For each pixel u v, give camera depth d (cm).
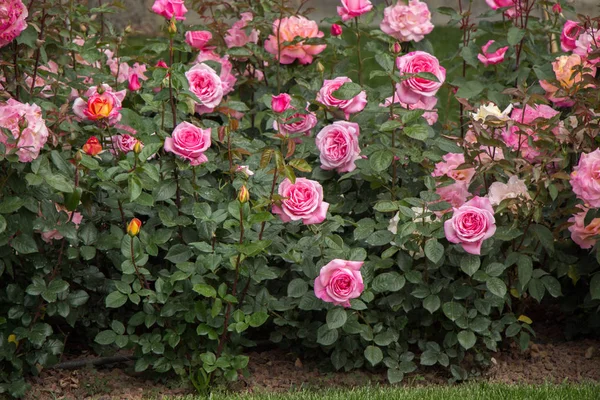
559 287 384
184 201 379
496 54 468
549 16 497
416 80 380
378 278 367
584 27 438
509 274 390
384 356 383
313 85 459
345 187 411
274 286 399
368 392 353
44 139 336
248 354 401
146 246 351
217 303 340
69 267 381
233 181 371
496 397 344
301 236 386
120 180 342
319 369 388
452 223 346
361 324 374
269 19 479
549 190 359
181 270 357
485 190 397
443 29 1143
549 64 458
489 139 367
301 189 350
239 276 374
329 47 554
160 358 365
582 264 397
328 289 340
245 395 349
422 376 383
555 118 377
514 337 405
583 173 352
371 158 376
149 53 480
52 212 352
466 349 373
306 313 392
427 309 369
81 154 335
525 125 373
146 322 362
